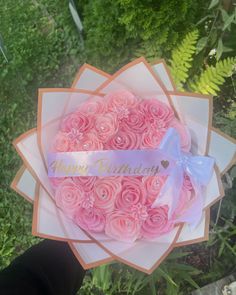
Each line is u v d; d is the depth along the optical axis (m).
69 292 0.65
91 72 0.54
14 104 1.42
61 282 0.63
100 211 0.51
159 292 1.18
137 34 1.16
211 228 1.04
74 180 0.52
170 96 0.55
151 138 0.52
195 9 1.12
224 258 1.18
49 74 1.45
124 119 0.53
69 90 0.53
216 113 1.16
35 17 1.51
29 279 0.61
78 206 0.51
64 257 0.66
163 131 0.53
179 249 1.04
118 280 1.10
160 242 0.53
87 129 0.53
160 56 1.17
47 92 0.52
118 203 0.51
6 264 1.28
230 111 1.18
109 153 0.51
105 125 0.52
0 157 1.37
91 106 0.54
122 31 1.20
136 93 0.56
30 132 0.53
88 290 1.21
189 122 0.55
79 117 0.53
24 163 0.52
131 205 0.51
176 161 0.52
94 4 1.16
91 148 0.52
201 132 0.55
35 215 0.51
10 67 1.45
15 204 1.33
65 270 0.65
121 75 0.54
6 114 1.42
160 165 0.51
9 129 1.40
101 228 0.51
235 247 1.06
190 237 0.53
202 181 0.53
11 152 1.38
